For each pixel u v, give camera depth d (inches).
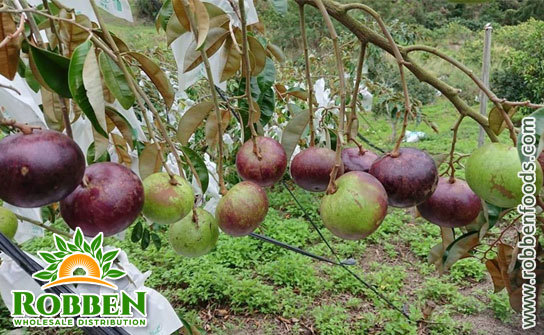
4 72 34.5
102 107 28.6
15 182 24.0
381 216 29.3
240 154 38.4
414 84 409.1
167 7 49.6
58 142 25.3
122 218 27.9
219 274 156.0
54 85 29.7
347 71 191.8
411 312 137.0
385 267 165.2
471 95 403.9
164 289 153.8
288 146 44.5
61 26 35.2
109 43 30.4
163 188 32.9
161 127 32.9
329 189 30.4
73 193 27.5
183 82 51.2
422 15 514.9
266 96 52.6
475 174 31.8
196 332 72.5
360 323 134.0
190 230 37.5
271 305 143.0
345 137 39.0
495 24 530.0
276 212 214.4
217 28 44.4
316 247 181.2
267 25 329.1
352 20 32.9
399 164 31.1
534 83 386.6
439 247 50.6
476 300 145.3
